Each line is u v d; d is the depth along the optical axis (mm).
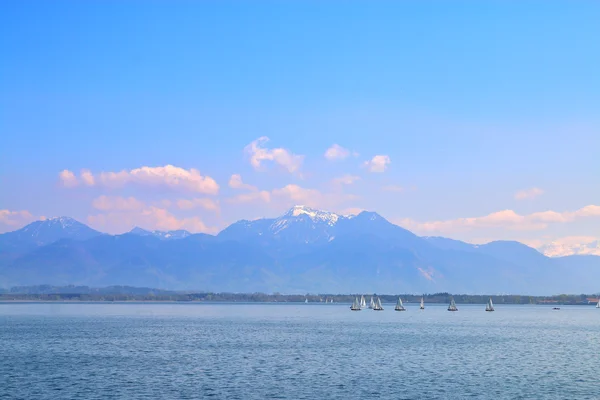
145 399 93500
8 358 139000
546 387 103625
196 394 97125
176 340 185250
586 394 98000
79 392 98375
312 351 154000
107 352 151125
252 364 129375
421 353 150375
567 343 179375
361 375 115375
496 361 135375
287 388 102188
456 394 97812
